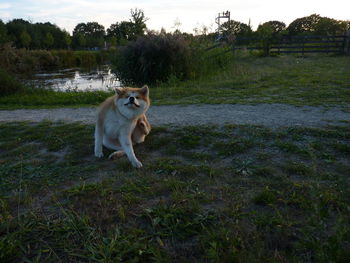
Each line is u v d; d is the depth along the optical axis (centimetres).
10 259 235
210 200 311
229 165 403
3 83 1181
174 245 245
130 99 398
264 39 2248
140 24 1909
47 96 1133
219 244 233
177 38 1427
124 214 288
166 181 356
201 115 660
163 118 648
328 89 912
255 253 225
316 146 439
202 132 524
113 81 1803
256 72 1415
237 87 1076
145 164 418
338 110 648
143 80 1444
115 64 1561
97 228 270
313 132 493
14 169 420
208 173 377
